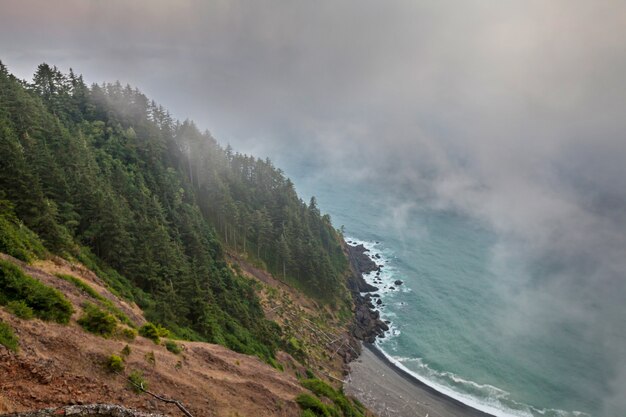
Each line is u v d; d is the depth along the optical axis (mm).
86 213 61812
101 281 48219
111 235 60125
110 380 26156
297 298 111438
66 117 98312
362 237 195625
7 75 86250
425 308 131875
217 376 36781
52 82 103188
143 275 61344
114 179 80438
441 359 106000
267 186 136875
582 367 109562
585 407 93688
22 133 68625
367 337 112000
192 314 60656
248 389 37531
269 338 78875
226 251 110875
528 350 115188
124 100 113500
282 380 44188
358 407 75625
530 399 94500
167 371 31984
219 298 76938
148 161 101312
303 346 91125
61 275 39406
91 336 29438
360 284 140875
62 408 20859
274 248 120250
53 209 51219
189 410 28969
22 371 21828
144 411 25547
